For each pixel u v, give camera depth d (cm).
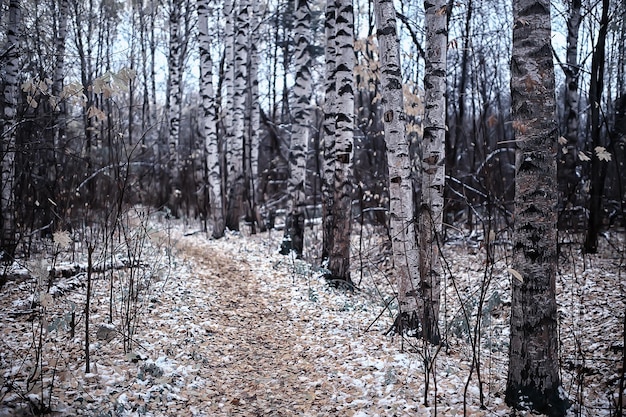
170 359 521
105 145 1123
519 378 413
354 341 600
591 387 477
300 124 1137
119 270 829
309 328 664
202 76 1392
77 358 493
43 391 407
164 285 757
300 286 865
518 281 413
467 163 1598
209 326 650
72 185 890
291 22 1991
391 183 626
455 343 617
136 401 425
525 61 407
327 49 1010
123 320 610
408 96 823
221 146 1867
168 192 1981
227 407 444
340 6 846
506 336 654
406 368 510
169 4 2030
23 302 638
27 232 918
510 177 1544
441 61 600
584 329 629
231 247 1249
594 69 931
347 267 897
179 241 1322
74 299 676
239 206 1571
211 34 2230
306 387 490
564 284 787
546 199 403
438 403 430
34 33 1091
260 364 551
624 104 960
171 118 1950
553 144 406
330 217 1017
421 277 609
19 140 869
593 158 959
